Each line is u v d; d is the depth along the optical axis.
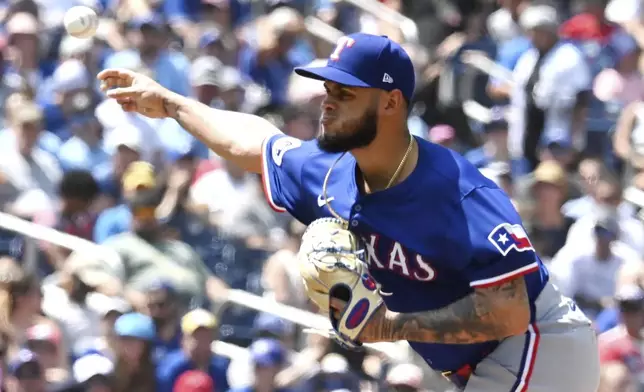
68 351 26.92
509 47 43.41
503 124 38.72
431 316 14.30
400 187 14.37
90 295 27.62
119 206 32.19
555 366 15.28
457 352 15.55
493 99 42.75
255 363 27.73
